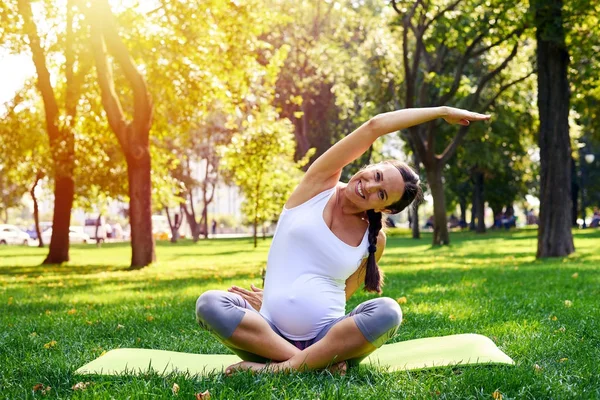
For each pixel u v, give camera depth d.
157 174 24.62
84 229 67.94
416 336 5.92
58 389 3.88
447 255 22.58
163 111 21.95
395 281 11.63
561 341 5.43
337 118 44.25
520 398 3.59
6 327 7.08
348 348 3.96
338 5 34.25
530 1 18.19
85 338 6.20
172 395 3.52
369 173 4.11
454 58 30.56
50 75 22.47
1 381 4.23
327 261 4.17
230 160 32.09
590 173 54.59
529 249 25.92
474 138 32.81
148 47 20.38
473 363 4.25
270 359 4.11
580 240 31.22
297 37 39.28
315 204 4.23
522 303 8.06
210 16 19.91
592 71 19.84
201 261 23.66
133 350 5.01
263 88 22.44
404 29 24.62
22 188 44.44
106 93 18.08
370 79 31.94
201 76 19.89
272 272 4.27
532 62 26.42
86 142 23.58
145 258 19.09
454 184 50.50
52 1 21.61
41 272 18.64
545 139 18.75
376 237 4.25
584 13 17.59
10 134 23.12
